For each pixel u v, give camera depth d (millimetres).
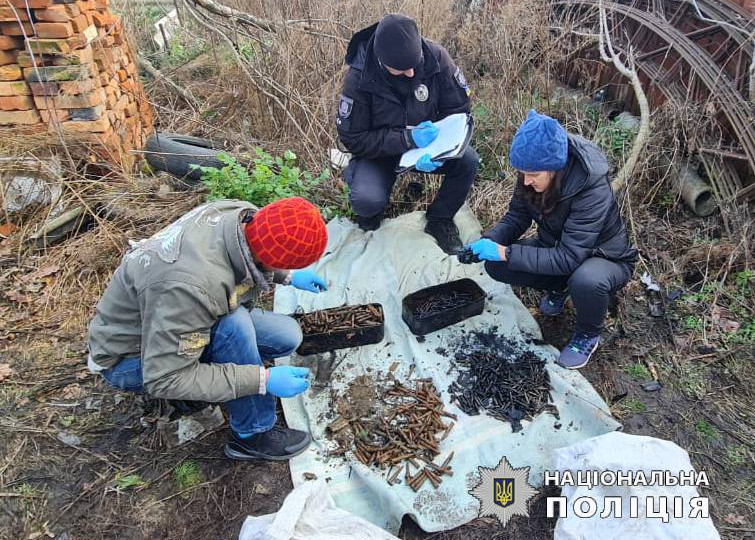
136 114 4441
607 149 4117
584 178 2439
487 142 4391
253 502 2297
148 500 2299
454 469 2354
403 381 2760
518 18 4801
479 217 3904
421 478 2299
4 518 2209
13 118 3664
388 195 3607
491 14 5062
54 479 2348
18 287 3217
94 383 2736
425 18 4988
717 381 2738
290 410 2623
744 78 3752
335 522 1950
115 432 2537
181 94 5465
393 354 2902
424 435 2467
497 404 2600
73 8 3438
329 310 3023
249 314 2324
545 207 2555
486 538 2166
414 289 3287
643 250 3480
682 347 2906
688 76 4137
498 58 4727
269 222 1837
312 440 2500
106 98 3846
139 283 1855
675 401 2656
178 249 1852
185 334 1854
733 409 2609
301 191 3859
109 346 2051
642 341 2957
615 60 4484
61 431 2525
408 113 3266
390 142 3260
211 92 5457
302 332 2766
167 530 2209
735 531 2146
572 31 5004
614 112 4770
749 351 2850
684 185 3697
